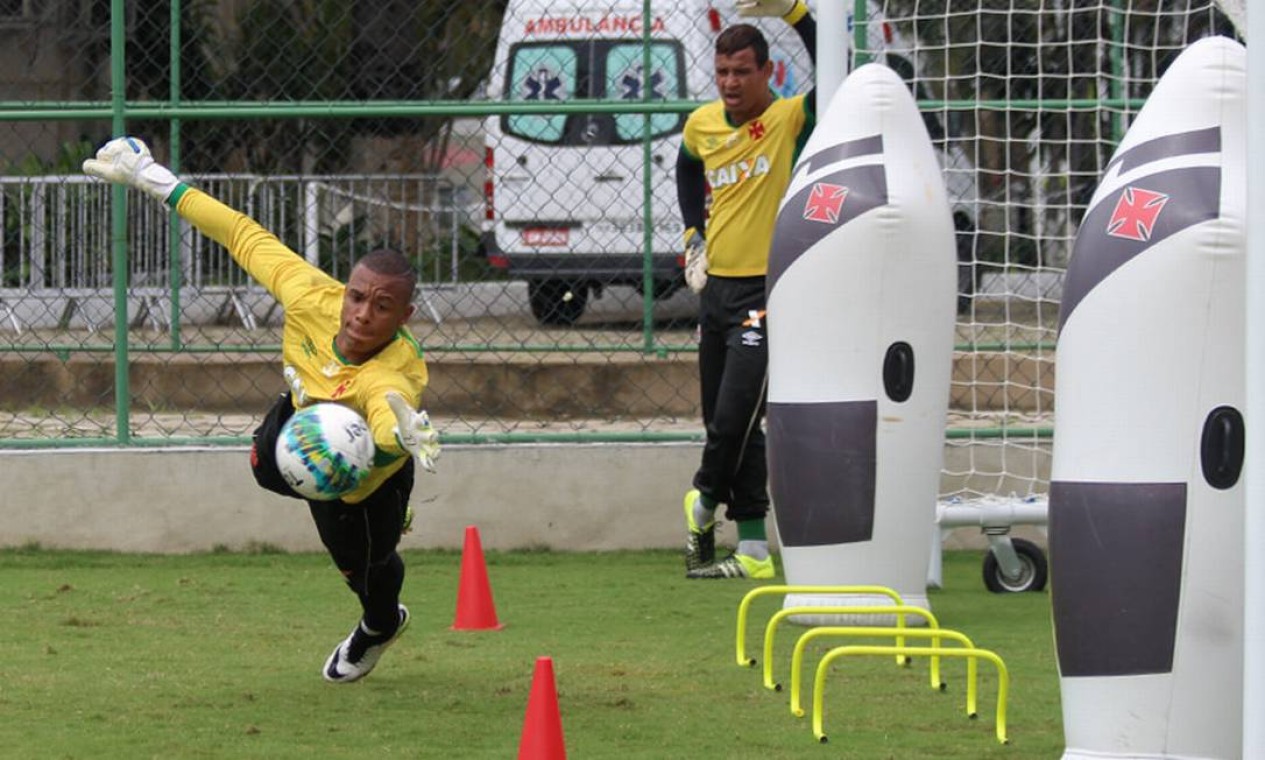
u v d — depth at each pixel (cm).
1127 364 732
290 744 824
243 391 1722
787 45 2022
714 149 1262
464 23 2012
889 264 1091
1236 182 736
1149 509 729
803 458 1113
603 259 1886
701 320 1299
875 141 1110
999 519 1285
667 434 1466
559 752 755
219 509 1417
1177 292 724
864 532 1108
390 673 996
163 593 1248
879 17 1509
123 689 941
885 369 1097
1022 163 1675
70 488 1409
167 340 1895
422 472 1427
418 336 1841
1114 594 736
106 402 1719
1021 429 1454
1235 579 727
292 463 830
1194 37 1677
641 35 1981
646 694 942
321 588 1274
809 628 1135
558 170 1938
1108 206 753
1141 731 741
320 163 1941
